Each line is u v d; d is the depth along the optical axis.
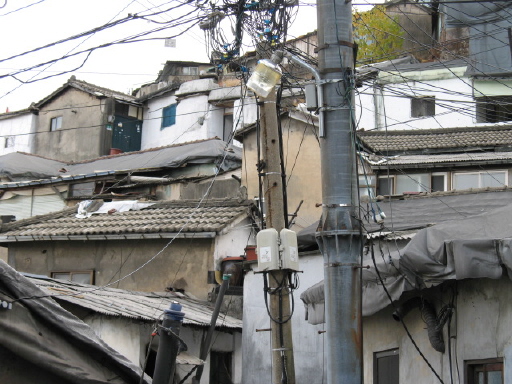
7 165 32.94
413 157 22.55
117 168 31.14
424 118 28.69
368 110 29.78
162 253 19.92
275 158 11.20
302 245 16.62
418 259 9.56
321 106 9.76
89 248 20.91
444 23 32.25
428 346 10.99
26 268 21.59
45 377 7.74
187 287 19.38
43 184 29.38
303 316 16.22
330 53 9.88
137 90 44.88
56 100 42.62
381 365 12.77
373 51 34.72
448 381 10.44
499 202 15.53
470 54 28.84
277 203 11.07
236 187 25.70
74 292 15.67
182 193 27.06
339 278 9.39
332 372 9.23
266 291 10.78
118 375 8.17
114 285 20.27
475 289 10.07
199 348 16.56
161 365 8.27
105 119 40.12
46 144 42.22
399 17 36.03
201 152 29.12
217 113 38.44
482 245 8.96
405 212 15.97
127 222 20.77
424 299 10.87
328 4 10.01
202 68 44.69
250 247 18.23
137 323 15.25
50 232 21.14
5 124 44.12
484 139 23.61
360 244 9.54
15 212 29.72
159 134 40.44
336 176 9.62
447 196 16.25
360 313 9.37
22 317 7.51
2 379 7.46
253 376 16.84
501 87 28.25
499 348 9.46
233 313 18.58
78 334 7.82
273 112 11.34
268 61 9.95
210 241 19.42
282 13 11.40
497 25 28.78
